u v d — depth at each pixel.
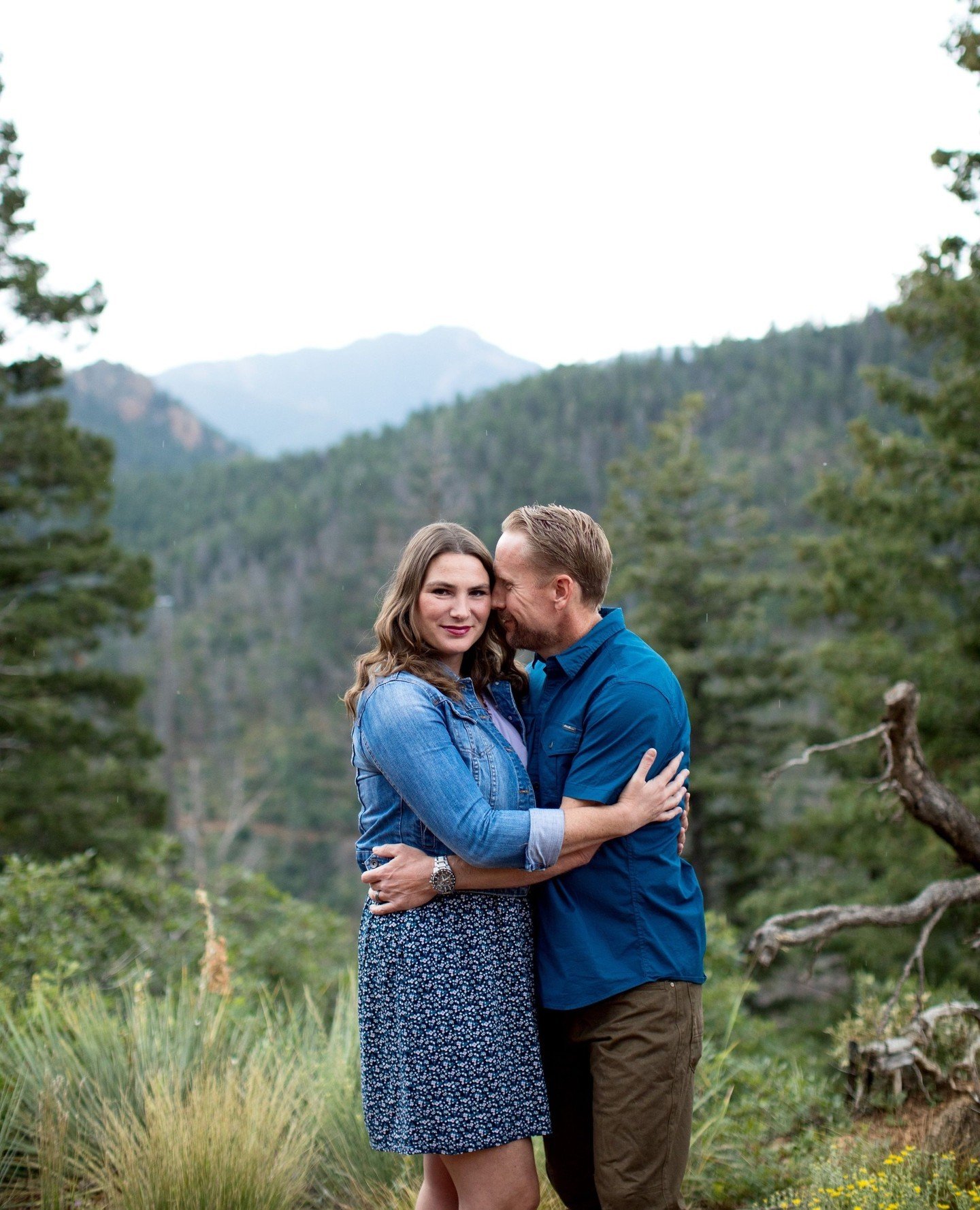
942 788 4.26
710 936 7.18
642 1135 2.41
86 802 16.00
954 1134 3.53
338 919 8.70
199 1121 3.14
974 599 12.39
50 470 16.75
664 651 22.47
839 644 13.41
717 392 66.38
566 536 2.58
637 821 2.42
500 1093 2.37
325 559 78.44
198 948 6.66
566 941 2.48
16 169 15.83
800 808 18.14
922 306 11.77
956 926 12.16
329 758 58.44
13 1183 3.33
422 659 2.54
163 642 38.38
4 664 16.08
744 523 24.00
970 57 9.02
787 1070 4.96
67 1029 3.99
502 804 2.46
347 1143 3.45
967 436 11.73
